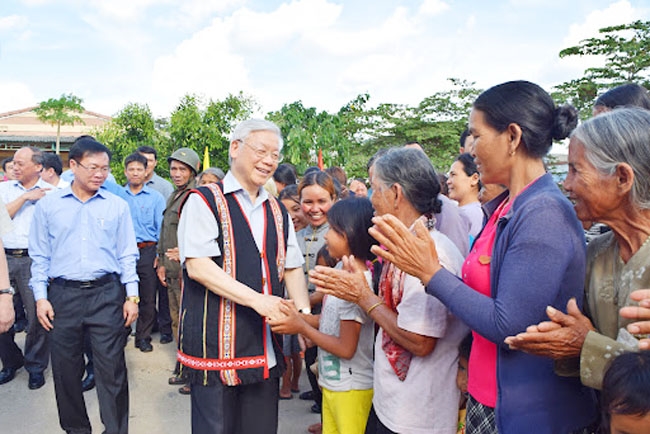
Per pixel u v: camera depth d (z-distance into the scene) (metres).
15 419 3.83
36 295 3.26
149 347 5.43
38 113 30.27
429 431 1.88
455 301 1.52
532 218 1.44
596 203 1.39
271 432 2.43
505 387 1.53
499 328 1.42
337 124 12.48
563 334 1.33
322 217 3.68
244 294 2.14
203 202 2.23
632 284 1.39
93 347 3.28
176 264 4.81
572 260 1.44
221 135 15.38
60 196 3.34
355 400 2.30
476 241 1.75
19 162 4.76
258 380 2.27
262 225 2.39
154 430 3.67
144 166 5.50
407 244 1.57
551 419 1.49
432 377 1.88
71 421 3.31
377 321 1.93
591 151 1.37
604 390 1.29
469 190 3.58
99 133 16.41
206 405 2.25
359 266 2.36
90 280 3.25
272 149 2.29
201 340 2.23
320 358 2.42
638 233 1.39
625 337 1.41
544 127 1.51
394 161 1.94
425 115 22.56
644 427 1.23
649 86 18.47
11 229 2.84
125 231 3.50
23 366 4.94
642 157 1.30
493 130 1.56
